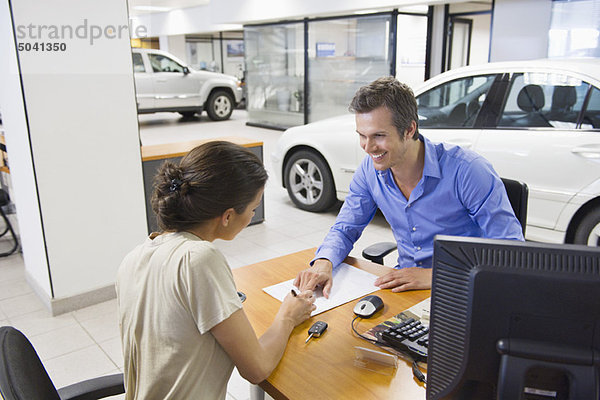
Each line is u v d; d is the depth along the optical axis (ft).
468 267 2.60
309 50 28.53
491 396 2.77
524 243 2.54
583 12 18.93
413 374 3.61
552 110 10.12
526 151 10.19
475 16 30.55
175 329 3.16
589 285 2.34
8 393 2.58
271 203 16.47
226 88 36.32
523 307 2.46
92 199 9.16
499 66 10.94
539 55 20.44
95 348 8.14
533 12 20.21
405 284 4.97
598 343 2.37
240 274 5.48
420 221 5.46
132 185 9.66
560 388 2.46
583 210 9.86
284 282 5.24
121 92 9.10
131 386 3.57
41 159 8.39
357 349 3.76
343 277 5.29
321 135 14.08
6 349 2.96
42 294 9.59
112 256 9.72
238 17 30.81
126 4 8.80
